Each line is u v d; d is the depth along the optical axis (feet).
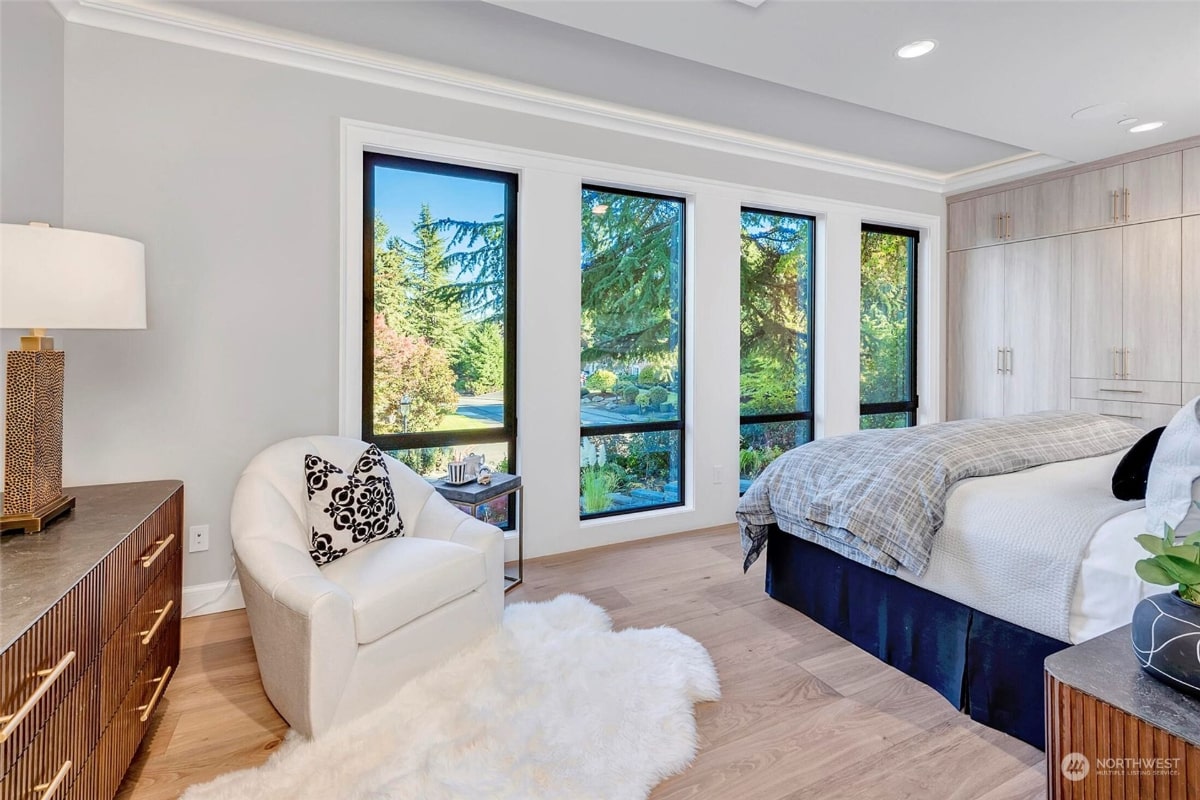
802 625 7.95
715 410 12.35
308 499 6.91
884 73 8.26
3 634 3.18
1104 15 6.82
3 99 6.21
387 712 5.67
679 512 12.07
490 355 10.48
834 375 13.82
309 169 8.72
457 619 6.67
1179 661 3.11
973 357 14.75
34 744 3.34
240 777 4.88
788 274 13.60
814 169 13.30
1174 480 4.60
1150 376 11.53
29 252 4.60
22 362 4.81
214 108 8.15
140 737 5.02
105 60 7.59
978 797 4.75
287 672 5.47
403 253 9.75
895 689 6.39
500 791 4.64
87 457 7.61
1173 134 10.68
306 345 8.80
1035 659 5.40
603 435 11.53
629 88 9.98
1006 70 8.18
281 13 7.78
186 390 8.12
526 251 10.36
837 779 4.98
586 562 10.44
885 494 6.61
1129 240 11.82
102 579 4.24
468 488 8.65
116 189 7.67
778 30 7.16
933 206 15.19
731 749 5.35
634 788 4.73
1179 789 2.86
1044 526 5.47
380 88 9.12
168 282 7.98
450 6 7.61
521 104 10.08
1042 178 13.26
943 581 6.17
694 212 11.95
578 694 5.93
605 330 11.46
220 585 8.40
